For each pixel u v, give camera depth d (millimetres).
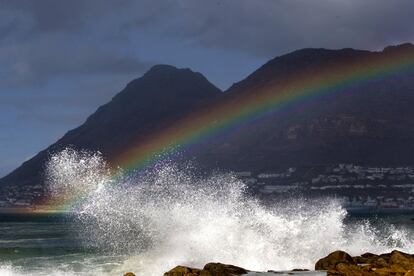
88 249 35344
